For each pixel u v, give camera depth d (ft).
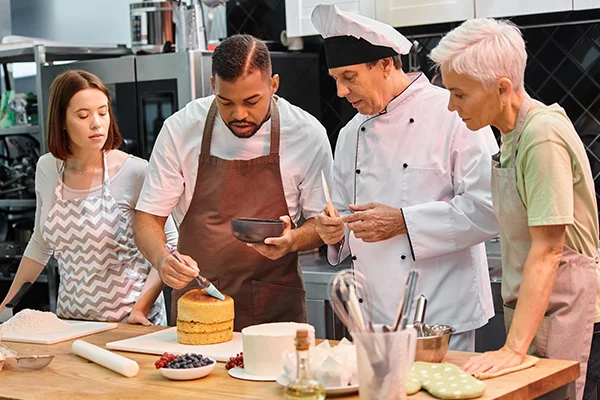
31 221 14.48
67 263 9.45
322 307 11.40
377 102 8.28
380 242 8.50
